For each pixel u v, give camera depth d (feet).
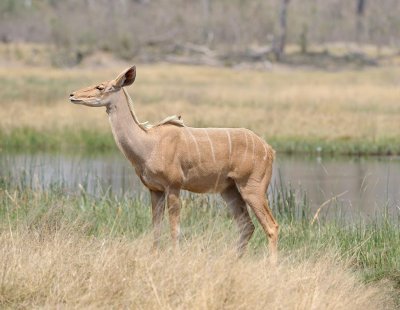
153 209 116.98
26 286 94.27
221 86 469.16
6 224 125.08
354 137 280.51
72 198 157.79
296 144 271.28
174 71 611.06
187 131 116.26
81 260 99.86
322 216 156.25
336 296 93.81
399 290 110.52
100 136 285.84
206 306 86.99
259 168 117.29
